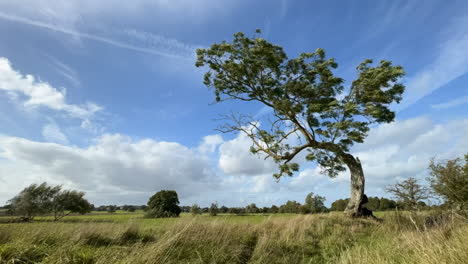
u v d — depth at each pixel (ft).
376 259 15.93
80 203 127.95
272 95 58.03
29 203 111.45
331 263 19.97
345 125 49.70
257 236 27.37
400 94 53.88
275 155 58.39
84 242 20.31
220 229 26.16
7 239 18.57
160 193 159.22
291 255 22.26
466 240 14.62
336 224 39.88
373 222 43.62
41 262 14.65
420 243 15.93
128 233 24.20
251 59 56.54
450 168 38.34
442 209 35.65
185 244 20.42
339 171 60.70
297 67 59.82
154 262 15.67
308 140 58.23
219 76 62.90
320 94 59.16
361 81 53.01
